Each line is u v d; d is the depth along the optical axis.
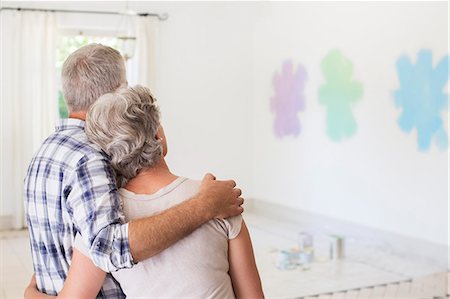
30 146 6.82
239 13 7.86
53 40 6.88
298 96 6.93
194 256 1.27
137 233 1.19
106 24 7.23
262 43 7.72
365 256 5.32
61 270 1.40
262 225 6.88
